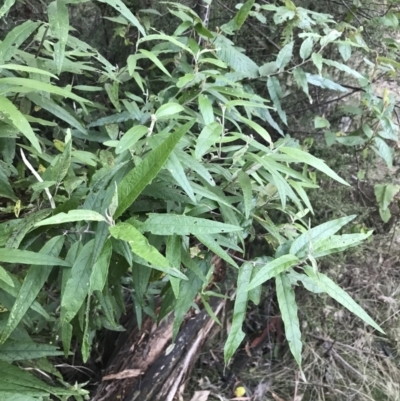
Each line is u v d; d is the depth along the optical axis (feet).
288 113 5.09
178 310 2.35
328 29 3.85
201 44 3.84
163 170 2.07
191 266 2.14
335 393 5.22
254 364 5.41
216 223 1.70
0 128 2.05
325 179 5.19
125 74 3.47
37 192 2.05
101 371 4.42
